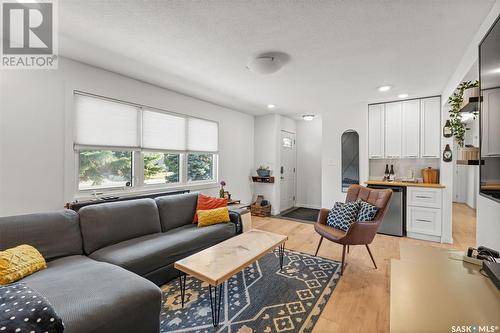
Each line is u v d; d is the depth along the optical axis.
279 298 2.03
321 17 1.78
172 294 2.09
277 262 2.75
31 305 1.08
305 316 1.80
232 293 2.10
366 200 2.92
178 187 3.80
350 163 4.40
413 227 3.70
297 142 6.26
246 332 1.63
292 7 1.67
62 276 1.57
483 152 1.47
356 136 4.35
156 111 3.46
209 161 4.45
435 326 0.71
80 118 2.69
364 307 1.91
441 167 3.65
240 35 2.06
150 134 3.40
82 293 1.37
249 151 5.37
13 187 2.23
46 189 2.43
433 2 1.59
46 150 2.43
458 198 6.67
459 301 0.84
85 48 2.34
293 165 6.13
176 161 3.85
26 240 1.78
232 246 2.19
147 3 1.66
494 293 0.89
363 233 2.45
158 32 2.03
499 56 1.24
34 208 2.35
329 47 2.23
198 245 2.52
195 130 4.08
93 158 2.86
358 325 1.70
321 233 2.75
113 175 3.06
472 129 5.15
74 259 1.90
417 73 2.83
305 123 6.13
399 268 1.11
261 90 3.57
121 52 2.41
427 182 3.85
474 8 1.64
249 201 5.37
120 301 1.35
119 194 3.02
